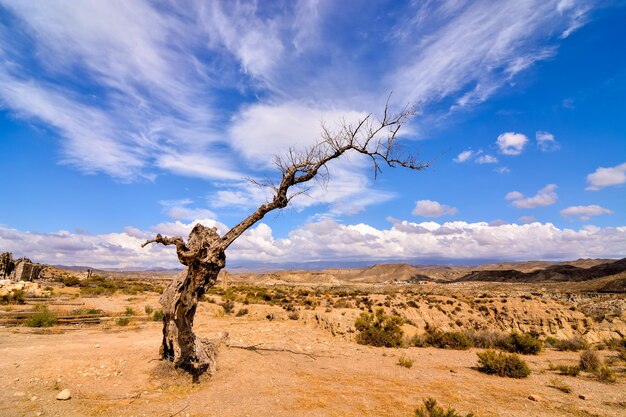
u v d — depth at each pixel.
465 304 38.09
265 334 17.81
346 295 50.62
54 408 6.75
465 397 8.98
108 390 7.98
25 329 15.74
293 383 9.21
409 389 9.47
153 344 12.45
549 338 23.17
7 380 7.97
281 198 10.42
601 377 11.79
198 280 8.92
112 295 37.34
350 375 10.67
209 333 17.11
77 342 12.87
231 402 7.63
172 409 7.12
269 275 176.00
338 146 11.14
